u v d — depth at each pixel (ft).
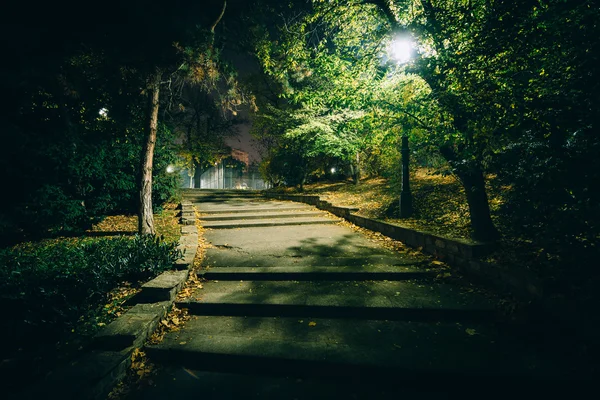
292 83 35.19
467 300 13.64
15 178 25.38
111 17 19.39
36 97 28.81
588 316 9.75
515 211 10.59
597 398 8.76
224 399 9.28
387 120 20.24
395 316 13.24
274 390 9.71
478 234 17.17
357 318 13.44
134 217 35.06
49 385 8.84
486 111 12.01
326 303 13.89
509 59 11.87
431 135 16.29
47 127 29.37
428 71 15.28
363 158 52.13
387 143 26.99
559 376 9.00
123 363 10.45
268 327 12.91
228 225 31.78
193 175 112.47
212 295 15.28
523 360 9.85
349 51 23.90
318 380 10.17
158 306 13.79
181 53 23.12
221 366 10.88
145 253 18.02
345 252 21.44
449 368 9.58
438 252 18.58
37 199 25.55
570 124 8.94
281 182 75.77
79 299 14.47
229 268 18.67
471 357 10.14
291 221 33.04
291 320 13.50
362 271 17.08
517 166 10.69
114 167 32.83
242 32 29.60
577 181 8.79
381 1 20.35
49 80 24.97
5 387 10.12
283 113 51.47
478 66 13.09
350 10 23.36
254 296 15.02
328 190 52.37
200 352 11.00
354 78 22.66
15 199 25.38
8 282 14.52
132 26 20.27
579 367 9.31
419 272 16.75
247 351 10.91
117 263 16.90
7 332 12.40
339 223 32.37
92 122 35.14
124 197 33.88
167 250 18.83
